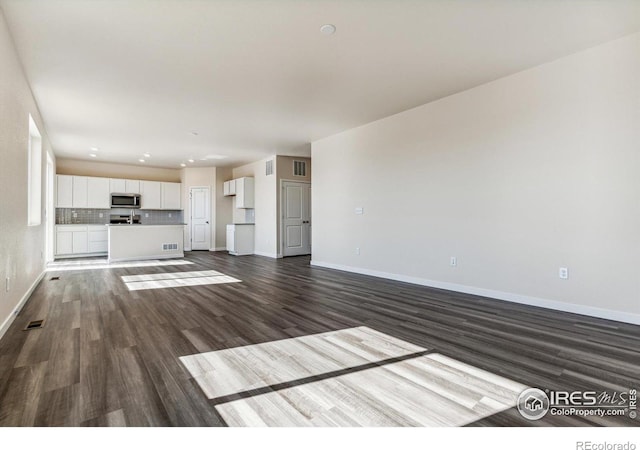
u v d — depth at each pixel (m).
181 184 9.87
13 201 2.97
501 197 3.76
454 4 2.45
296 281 4.97
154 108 4.63
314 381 1.92
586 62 3.13
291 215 8.24
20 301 3.35
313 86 3.94
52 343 2.48
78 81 3.73
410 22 2.67
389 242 5.09
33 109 4.11
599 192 3.08
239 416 1.58
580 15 2.59
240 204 8.98
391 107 4.66
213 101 4.38
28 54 3.12
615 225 3.00
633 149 2.89
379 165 5.23
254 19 2.62
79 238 8.11
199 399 1.72
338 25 2.71
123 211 9.08
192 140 6.45
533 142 3.49
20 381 1.89
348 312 3.33
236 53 3.15
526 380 1.94
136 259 7.49
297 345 2.47
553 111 3.34
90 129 5.63
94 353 2.30
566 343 2.49
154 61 3.30
